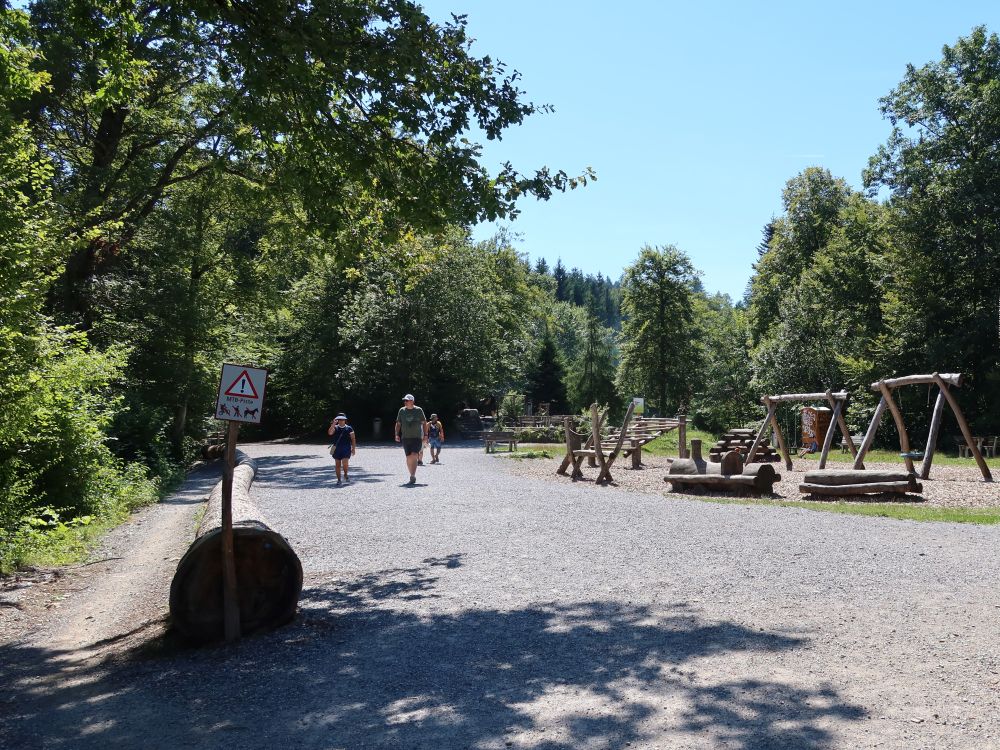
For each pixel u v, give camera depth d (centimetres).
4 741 463
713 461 1684
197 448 3303
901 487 1345
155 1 861
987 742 394
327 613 721
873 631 585
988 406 3566
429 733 434
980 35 3638
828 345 4578
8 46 1111
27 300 1077
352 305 4628
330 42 837
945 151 3609
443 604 729
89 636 724
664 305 6256
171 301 2595
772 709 445
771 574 784
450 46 891
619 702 466
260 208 2311
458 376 4638
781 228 5722
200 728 464
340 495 1641
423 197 943
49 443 1355
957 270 3653
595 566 862
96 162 2255
